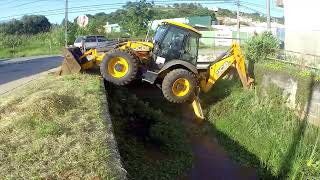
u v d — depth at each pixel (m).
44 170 5.58
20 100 9.14
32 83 12.15
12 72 18.56
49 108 8.01
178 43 14.15
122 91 13.76
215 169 11.09
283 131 12.73
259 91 15.88
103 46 14.75
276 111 14.22
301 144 11.58
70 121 7.55
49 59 27.59
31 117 7.62
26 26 65.38
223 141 13.07
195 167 11.12
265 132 13.23
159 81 14.53
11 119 7.59
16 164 5.72
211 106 15.43
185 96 13.89
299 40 21.42
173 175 10.28
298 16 21.50
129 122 12.38
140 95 15.45
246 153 12.27
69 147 6.32
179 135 12.83
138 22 46.91
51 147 6.29
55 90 10.24
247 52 17.88
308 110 13.22
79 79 12.22
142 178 9.38
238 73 15.88
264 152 12.11
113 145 6.64
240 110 14.98
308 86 13.20
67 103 8.73
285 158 11.33
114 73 13.13
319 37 20.02
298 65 15.03
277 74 15.01
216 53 29.52
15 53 40.47
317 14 20.16
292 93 14.20
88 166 5.71
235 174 10.96
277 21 44.00
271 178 10.85
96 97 9.64
